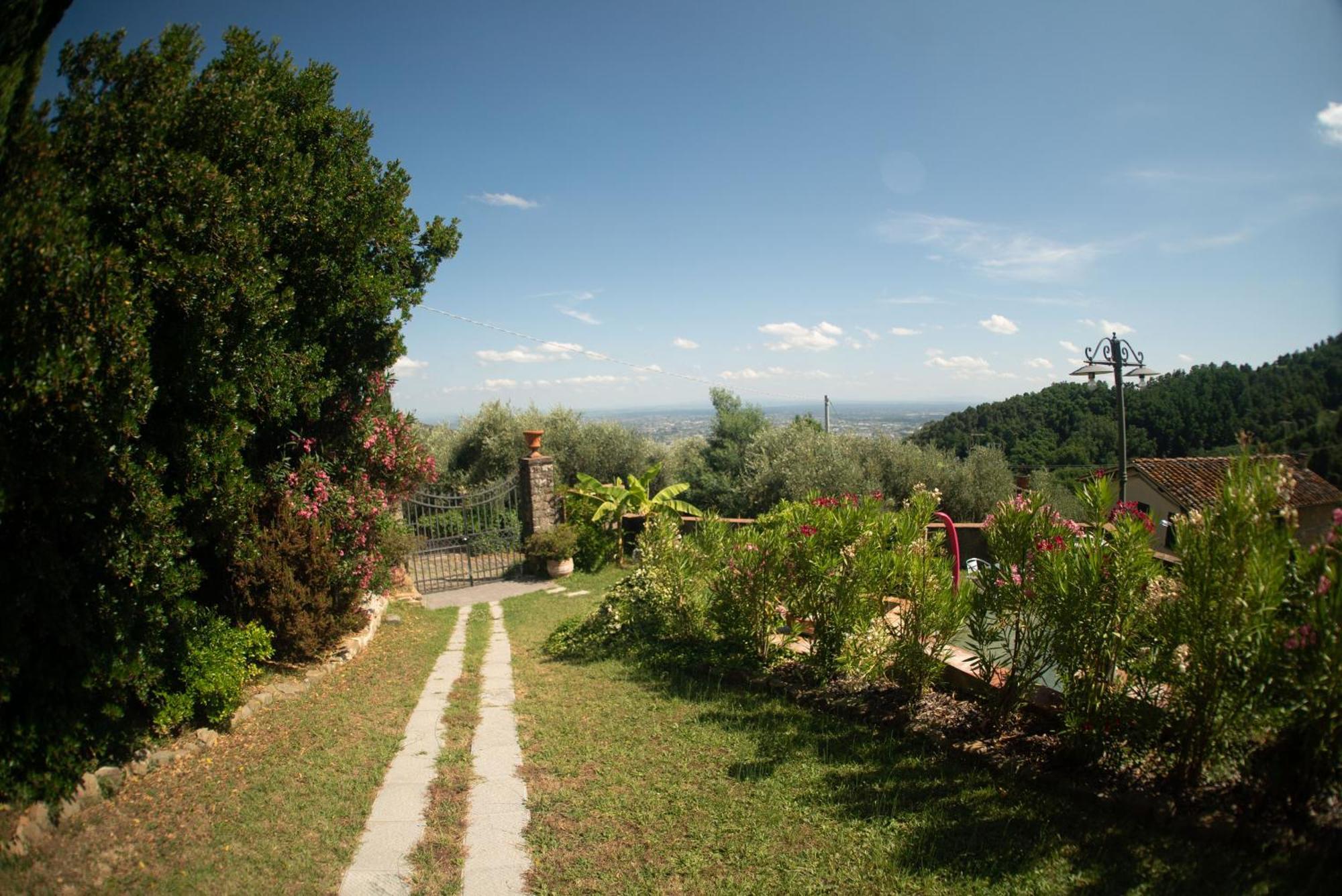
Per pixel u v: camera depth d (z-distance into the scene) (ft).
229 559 19.26
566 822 12.07
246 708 17.04
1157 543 12.01
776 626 19.04
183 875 10.41
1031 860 9.70
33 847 10.90
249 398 17.15
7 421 11.05
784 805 12.09
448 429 78.95
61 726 12.26
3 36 11.89
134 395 12.57
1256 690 9.09
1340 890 7.98
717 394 98.68
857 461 65.87
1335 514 9.37
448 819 12.21
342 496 22.53
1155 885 8.75
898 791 12.07
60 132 12.98
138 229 13.76
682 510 48.83
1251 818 9.33
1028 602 12.48
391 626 29.58
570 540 43.70
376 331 23.71
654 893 9.93
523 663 23.53
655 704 17.87
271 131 17.67
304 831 11.81
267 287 16.33
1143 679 10.63
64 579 12.24
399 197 23.67
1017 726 13.30
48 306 11.14
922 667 14.74
